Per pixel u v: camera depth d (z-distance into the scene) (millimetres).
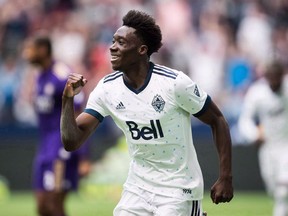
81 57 41469
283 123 24953
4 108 39375
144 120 13500
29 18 43688
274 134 25125
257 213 26672
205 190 33594
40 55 21875
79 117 13828
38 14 43844
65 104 13469
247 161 35188
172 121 13516
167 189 13469
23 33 43188
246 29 42406
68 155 21844
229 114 38906
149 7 43750
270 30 42719
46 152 21844
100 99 13828
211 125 13922
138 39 13555
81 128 13781
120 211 13648
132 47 13516
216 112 13828
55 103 21859
